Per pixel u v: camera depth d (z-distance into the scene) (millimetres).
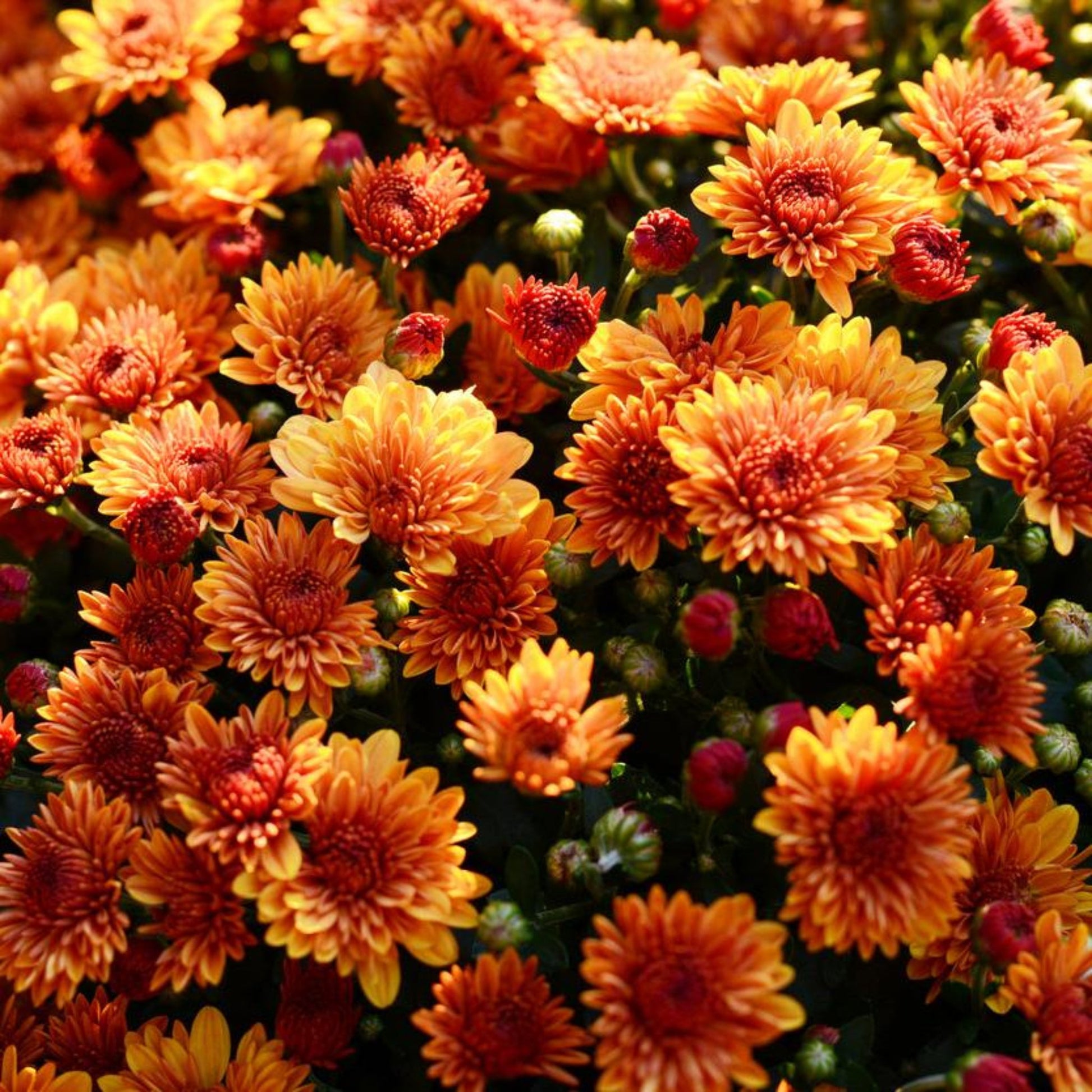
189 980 499
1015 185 541
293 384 542
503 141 582
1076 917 502
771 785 498
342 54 598
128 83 584
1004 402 500
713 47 611
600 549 505
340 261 585
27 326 558
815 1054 480
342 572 508
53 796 496
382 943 476
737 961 462
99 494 536
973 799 497
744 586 521
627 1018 461
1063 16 621
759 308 548
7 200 633
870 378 510
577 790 498
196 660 513
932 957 498
